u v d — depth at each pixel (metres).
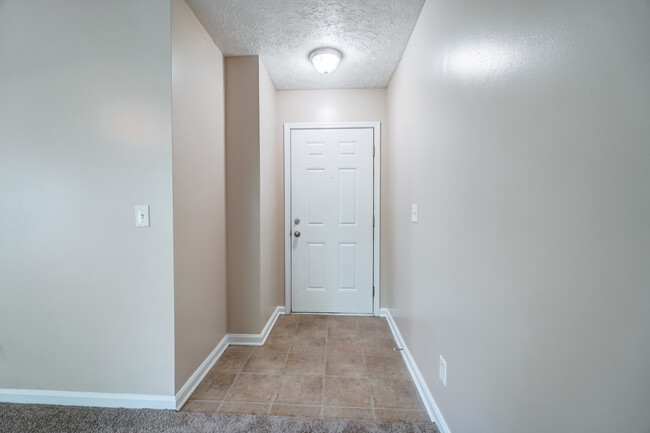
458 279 1.10
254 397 1.54
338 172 2.75
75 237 1.44
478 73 0.93
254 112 2.15
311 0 1.53
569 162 0.56
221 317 2.06
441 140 1.27
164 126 1.39
